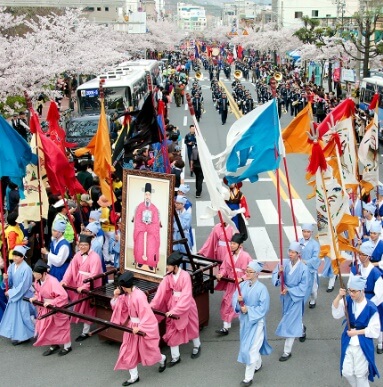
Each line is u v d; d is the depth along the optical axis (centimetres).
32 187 1273
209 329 1180
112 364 1055
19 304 1119
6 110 2900
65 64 3116
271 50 8225
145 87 3688
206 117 4150
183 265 1203
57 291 1055
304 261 1172
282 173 2494
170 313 988
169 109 4497
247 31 10044
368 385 885
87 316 1008
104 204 1408
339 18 5569
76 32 3788
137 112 1299
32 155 1245
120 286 964
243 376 1001
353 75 4266
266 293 957
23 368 1052
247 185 2316
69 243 1249
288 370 1016
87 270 1145
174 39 10188
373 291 1009
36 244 1410
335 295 1328
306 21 5672
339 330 1160
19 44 2772
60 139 1367
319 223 1107
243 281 1016
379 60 4738
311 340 1122
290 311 1038
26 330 1127
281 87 4481
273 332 1158
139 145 1271
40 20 3662
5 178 1680
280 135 1095
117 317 986
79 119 2812
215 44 12875
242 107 4131
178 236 1370
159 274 1126
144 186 1128
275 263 1524
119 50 5641
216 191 1030
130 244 1160
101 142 1330
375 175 1404
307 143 1180
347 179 1295
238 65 8006
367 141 1394
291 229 1795
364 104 3466
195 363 1049
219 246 1219
